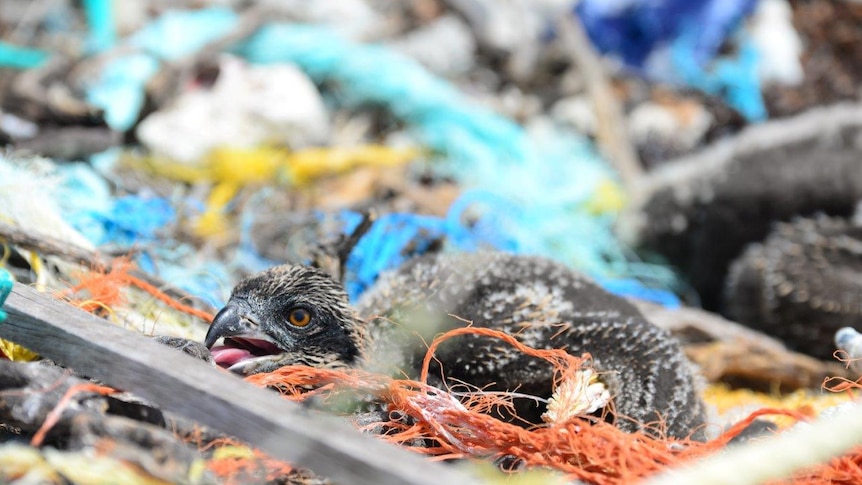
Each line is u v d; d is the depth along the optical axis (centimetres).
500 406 496
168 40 1020
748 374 707
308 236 772
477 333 507
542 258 599
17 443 350
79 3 1200
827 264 827
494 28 1220
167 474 331
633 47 1234
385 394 418
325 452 318
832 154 974
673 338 541
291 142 941
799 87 1208
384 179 912
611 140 1078
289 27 1058
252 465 365
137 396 369
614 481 375
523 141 1045
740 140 1023
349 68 1041
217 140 894
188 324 553
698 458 397
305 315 491
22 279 536
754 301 847
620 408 486
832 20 1230
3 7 1146
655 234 983
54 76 938
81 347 370
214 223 782
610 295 568
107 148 838
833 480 390
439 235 745
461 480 306
